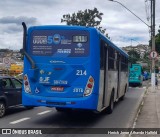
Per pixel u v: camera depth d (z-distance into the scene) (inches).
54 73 472.7
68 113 601.0
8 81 563.8
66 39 474.3
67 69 469.7
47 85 474.9
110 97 601.9
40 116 558.6
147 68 3048.7
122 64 801.6
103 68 511.5
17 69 1918.1
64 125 477.1
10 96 557.3
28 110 632.4
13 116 552.1
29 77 482.0
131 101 891.4
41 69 477.7
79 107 461.4
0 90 533.6
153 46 1235.9
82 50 469.4
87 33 469.7
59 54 474.0
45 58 478.0
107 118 560.4
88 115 588.4
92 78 464.4
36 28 484.7
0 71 1691.7
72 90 466.9
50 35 479.2
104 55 521.0
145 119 534.6
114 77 641.6
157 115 581.9
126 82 932.6
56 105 466.6
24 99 482.6
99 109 490.3
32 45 484.4
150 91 1264.8
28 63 483.8
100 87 488.1
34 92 479.8
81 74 466.3
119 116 586.6
